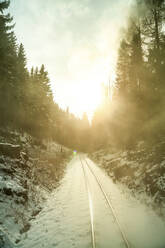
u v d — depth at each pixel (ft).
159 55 50.11
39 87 116.26
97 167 82.38
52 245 17.46
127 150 67.51
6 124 79.15
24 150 52.65
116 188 40.34
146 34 59.93
